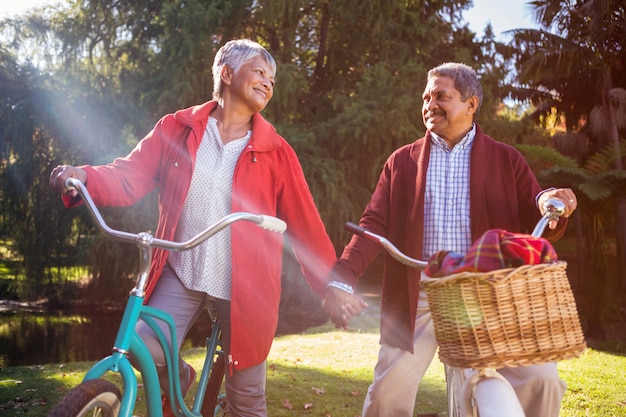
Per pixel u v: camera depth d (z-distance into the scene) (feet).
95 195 8.39
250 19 56.24
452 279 6.13
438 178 9.60
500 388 6.77
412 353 9.43
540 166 60.80
